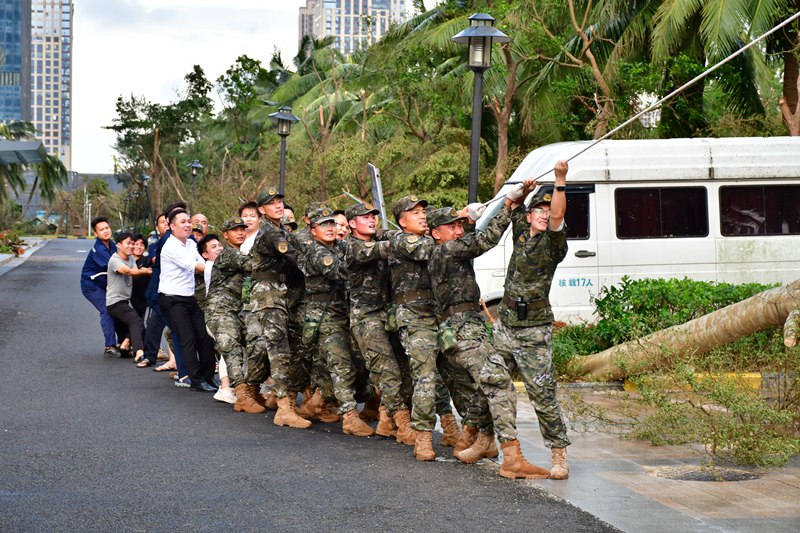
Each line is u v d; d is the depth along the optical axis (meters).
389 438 8.28
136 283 13.95
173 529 5.50
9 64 174.25
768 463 7.28
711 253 14.31
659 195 14.28
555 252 6.71
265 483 6.58
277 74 55.78
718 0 19.50
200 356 11.10
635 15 23.31
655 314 12.07
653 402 8.12
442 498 6.21
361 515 5.80
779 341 9.12
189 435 8.31
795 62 21.28
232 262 9.79
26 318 19.05
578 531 5.49
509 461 6.79
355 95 38.66
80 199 109.31
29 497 6.18
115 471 6.92
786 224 14.46
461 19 26.81
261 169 28.70
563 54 23.33
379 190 12.53
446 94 24.44
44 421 8.92
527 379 6.78
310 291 8.49
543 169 14.23
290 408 8.92
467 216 7.11
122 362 13.44
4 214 83.38
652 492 6.42
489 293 13.91
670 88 21.62
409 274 7.44
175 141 62.66
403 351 8.24
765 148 14.47
